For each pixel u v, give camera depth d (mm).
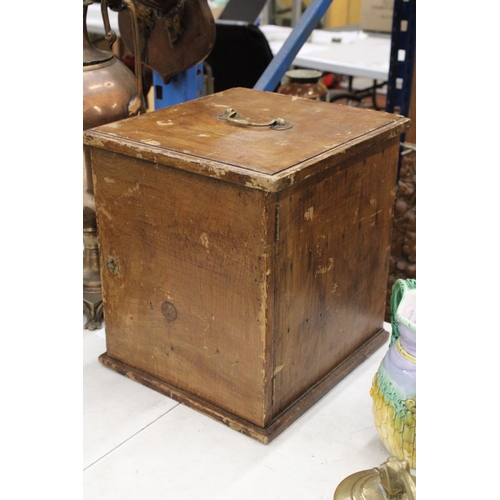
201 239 1004
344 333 1199
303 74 2512
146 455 1021
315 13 1600
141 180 1043
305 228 1001
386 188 1187
